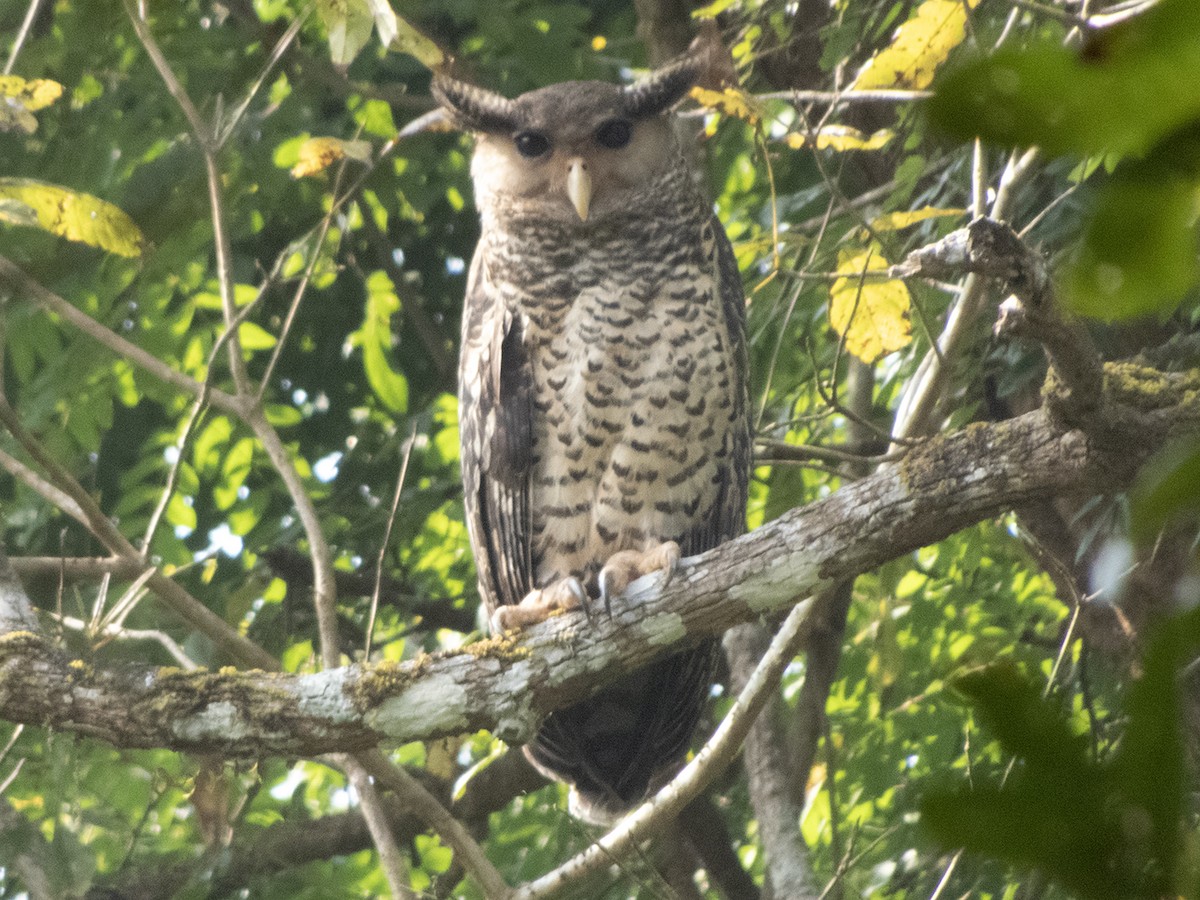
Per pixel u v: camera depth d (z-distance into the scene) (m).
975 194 8.15
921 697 12.61
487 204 10.53
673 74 10.70
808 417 10.13
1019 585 13.20
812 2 11.88
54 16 12.02
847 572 7.48
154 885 11.73
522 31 13.42
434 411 14.94
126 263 12.25
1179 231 1.24
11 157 12.40
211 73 12.62
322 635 9.02
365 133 13.62
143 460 13.95
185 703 7.45
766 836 10.56
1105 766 1.32
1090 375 6.38
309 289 15.24
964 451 7.17
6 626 7.68
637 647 7.73
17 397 14.73
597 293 10.12
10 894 9.81
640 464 10.09
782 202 11.69
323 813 14.51
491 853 13.54
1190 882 1.30
